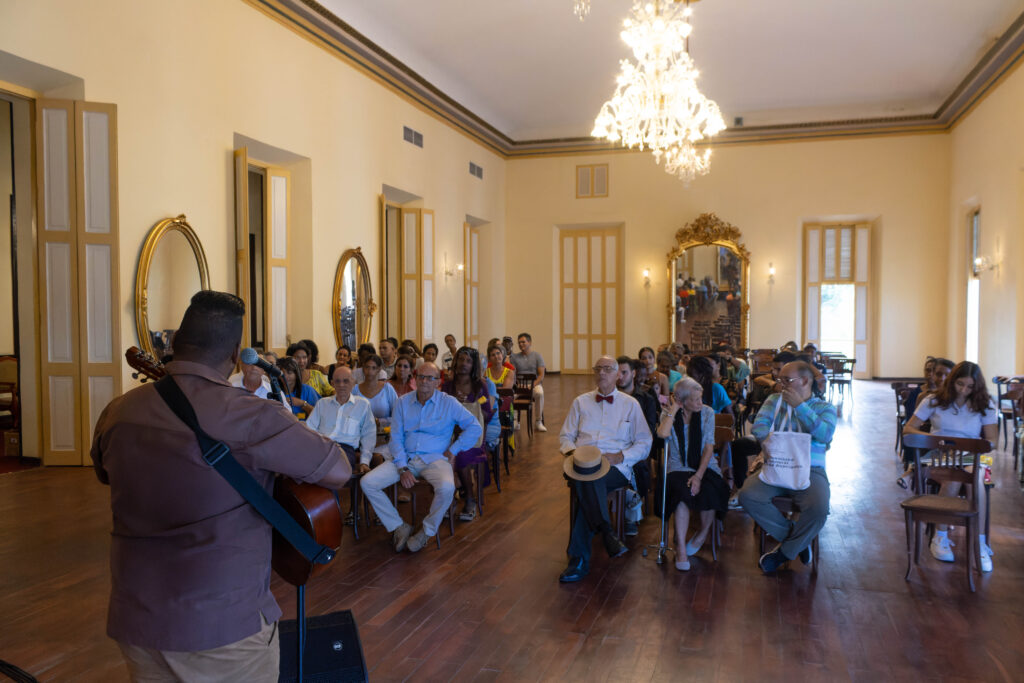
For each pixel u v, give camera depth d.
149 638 1.52
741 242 17.02
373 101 11.72
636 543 4.88
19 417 7.12
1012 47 11.24
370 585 4.05
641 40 10.57
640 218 17.64
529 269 18.31
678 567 4.31
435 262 14.05
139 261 7.07
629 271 17.73
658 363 7.41
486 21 11.37
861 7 11.09
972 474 3.98
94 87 6.71
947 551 4.44
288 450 1.59
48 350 6.77
